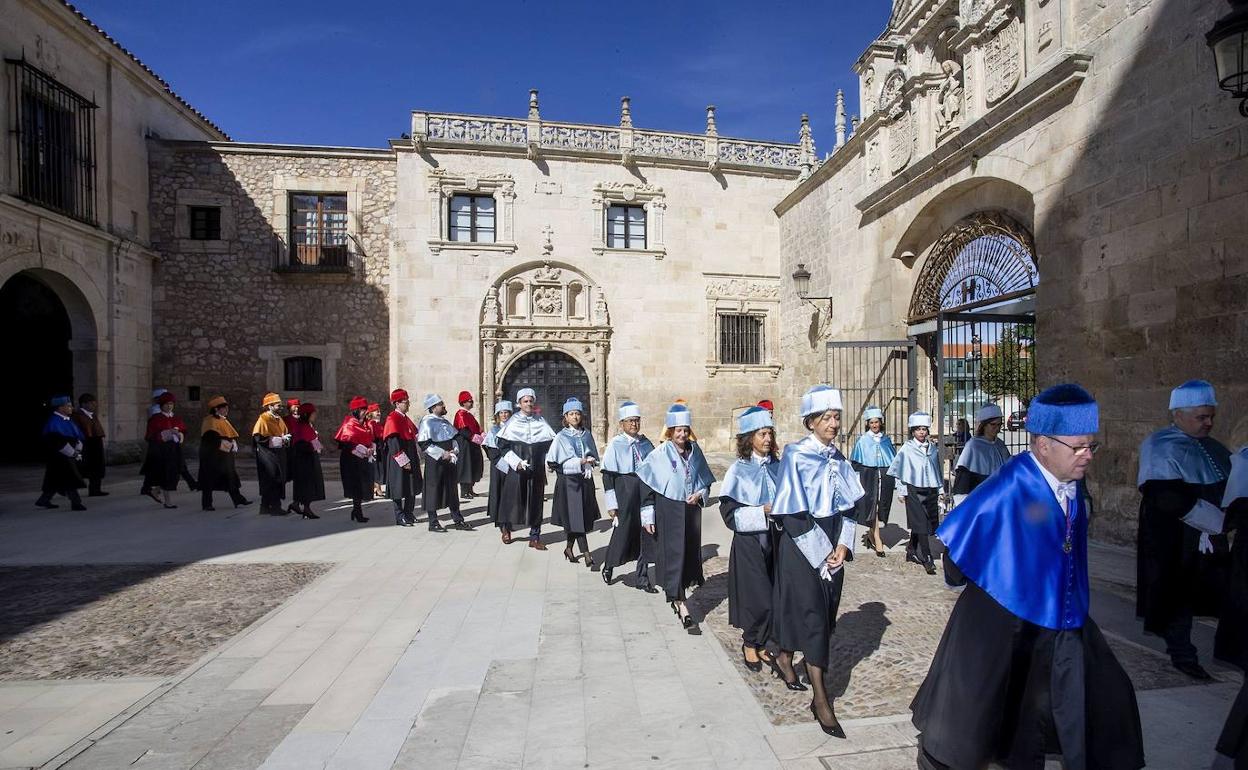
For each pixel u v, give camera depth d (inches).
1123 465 287.4
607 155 744.3
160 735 132.9
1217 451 168.9
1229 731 109.5
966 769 90.4
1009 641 93.0
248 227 705.0
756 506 162.6
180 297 692.1
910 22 445.4
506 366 725.3
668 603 221.9
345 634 191.8
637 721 138.8
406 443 372.8
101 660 172.9
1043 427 96.2
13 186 498.6
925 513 258.5
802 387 669.3
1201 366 253.0
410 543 319.0
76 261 569.6
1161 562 164.4
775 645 180.5
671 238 768.3
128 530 350.6
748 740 130.6
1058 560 94.0
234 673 163.9
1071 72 306.3
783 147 804.6
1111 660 96.0
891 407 483.8
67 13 547.8
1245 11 194.4
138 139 665.6
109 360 612.4
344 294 717.3
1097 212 300.8
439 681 159.3
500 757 124.8
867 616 205.6
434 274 712.4
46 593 232.7
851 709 144.4
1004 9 356.2
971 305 418.0
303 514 389.1
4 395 685.9
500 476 343.6
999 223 391.5
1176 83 263.1
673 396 764.6
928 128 434.3
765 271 791.1
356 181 719.1
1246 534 132.7
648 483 201.9
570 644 183.9
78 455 413.1
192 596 229.5
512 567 271.7
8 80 498.0
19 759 123.3
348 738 131.7
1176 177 263.3
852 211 548.7
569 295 745.6
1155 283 272.1
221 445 416.5
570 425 286.5
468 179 717.9
